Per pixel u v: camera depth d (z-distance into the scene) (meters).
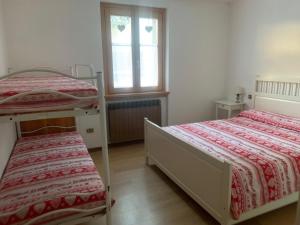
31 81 1.99
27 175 1.88
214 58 4.52
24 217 1.39
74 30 3.35
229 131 2.93
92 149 3.81
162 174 3.01
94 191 1.58
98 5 3.43
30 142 2.72
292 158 2.09
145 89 4.20
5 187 1.72
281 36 3.49
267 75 3.77
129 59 3.96
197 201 2.16
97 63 3.57
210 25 4.36
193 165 2.15
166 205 2.35
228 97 4.69
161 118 4.32
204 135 2.78
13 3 2.98
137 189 2.65
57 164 2.09
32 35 3.13
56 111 1.44
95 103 1.49
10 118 1.36
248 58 4.12
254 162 1.98
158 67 4.22
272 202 1.99
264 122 3.27
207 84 4.57
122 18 3.79
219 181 1.81
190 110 4.52
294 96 3.26
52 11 3.19
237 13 4.26
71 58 3.40
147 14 3.94
